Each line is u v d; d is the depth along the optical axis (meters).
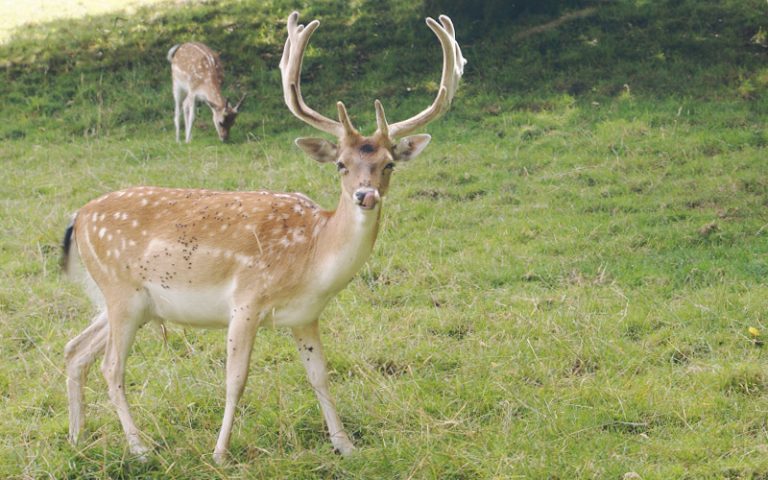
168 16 29.86
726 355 10.66
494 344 11.06
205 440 8.80
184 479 8.20
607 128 19.69
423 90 23.06
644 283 12.94
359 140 8.30
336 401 9.68
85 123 22.95
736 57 22.77
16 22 30.77
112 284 8.86
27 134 22.55
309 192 17.36
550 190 17.14
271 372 10.08
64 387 10.18
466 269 13.65
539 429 9.05
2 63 26.73
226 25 28.67
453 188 17.47
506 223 15.65
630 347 10.92
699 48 23.33
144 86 25.12
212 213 8.70
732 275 12.95
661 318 11.66
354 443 9.12
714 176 17.14
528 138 19.92
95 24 29.77
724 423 9.14
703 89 21.36
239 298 8.50
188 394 9.80
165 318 8.96
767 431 8.92
